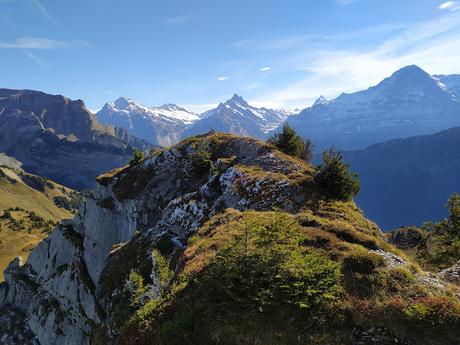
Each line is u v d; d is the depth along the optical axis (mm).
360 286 18000
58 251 102688
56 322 87438
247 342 15945
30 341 98938
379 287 17812
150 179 74688
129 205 75375
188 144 77500
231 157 64062
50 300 97000
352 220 32719
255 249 20797
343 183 38781
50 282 97625
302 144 65500
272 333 16016
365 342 15328
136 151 86312
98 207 83250
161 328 18188
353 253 20250
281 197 39844
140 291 32812
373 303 16641
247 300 17391
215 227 32500
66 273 89438
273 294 17344
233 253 20344
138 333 19656
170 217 53062
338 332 15812
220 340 16312
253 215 30719
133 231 73562
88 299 76125
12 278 127688
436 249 44594
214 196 52094
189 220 49094
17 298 119312
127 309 32938
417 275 19672
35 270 117250
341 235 24109
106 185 84250
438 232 47906
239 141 68188
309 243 22609
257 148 60938
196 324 17328
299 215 26922
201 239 31000
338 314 16359
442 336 14836
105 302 53531
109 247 78812
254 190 44156
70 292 84438
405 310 15727
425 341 14922
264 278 18359
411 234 87125
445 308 15453
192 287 21078
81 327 75875
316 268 18469
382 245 23703
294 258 19562
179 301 20062
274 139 66938
